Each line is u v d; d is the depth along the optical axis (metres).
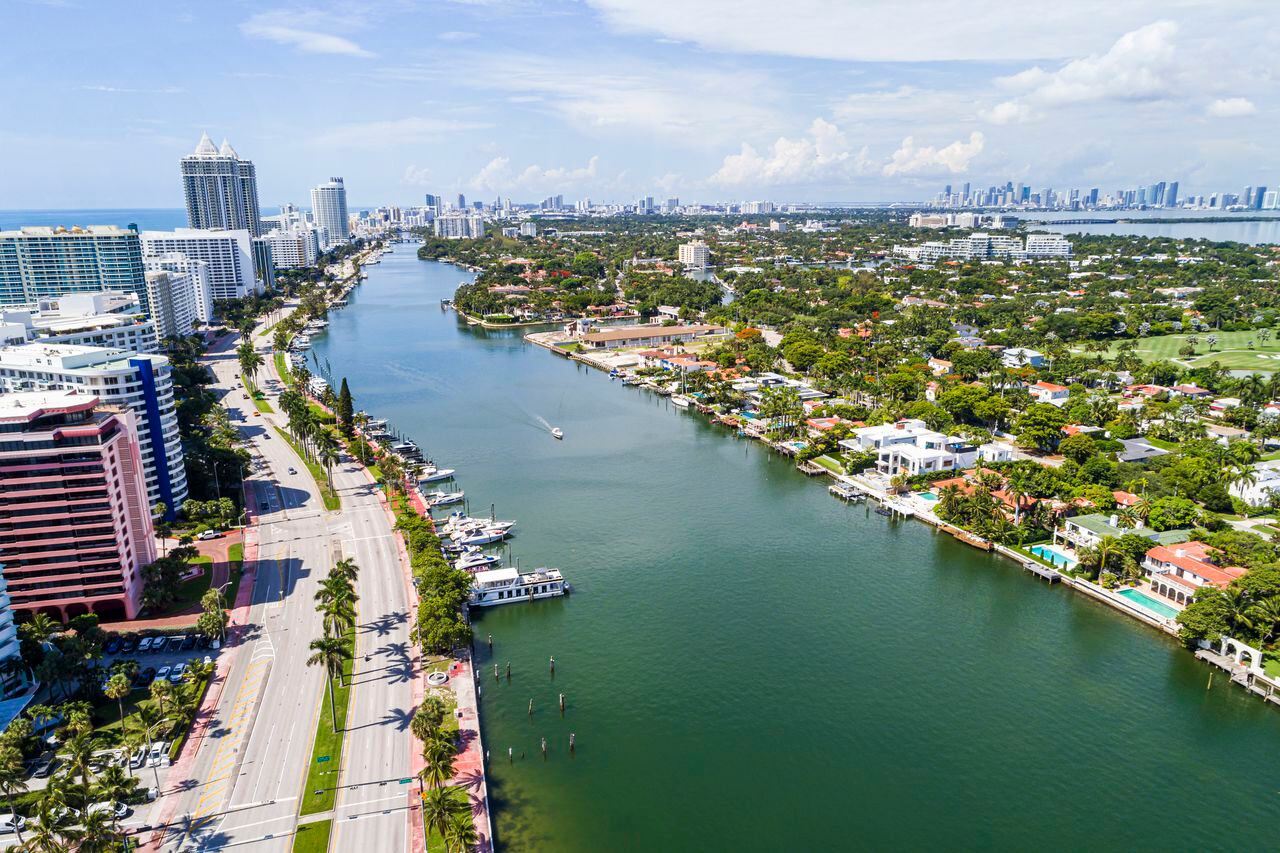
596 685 184.75
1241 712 176.88
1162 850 140.00
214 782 146.38
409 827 136.50
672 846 138.75
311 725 163.25
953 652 199.50
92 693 166.75
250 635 197.12
